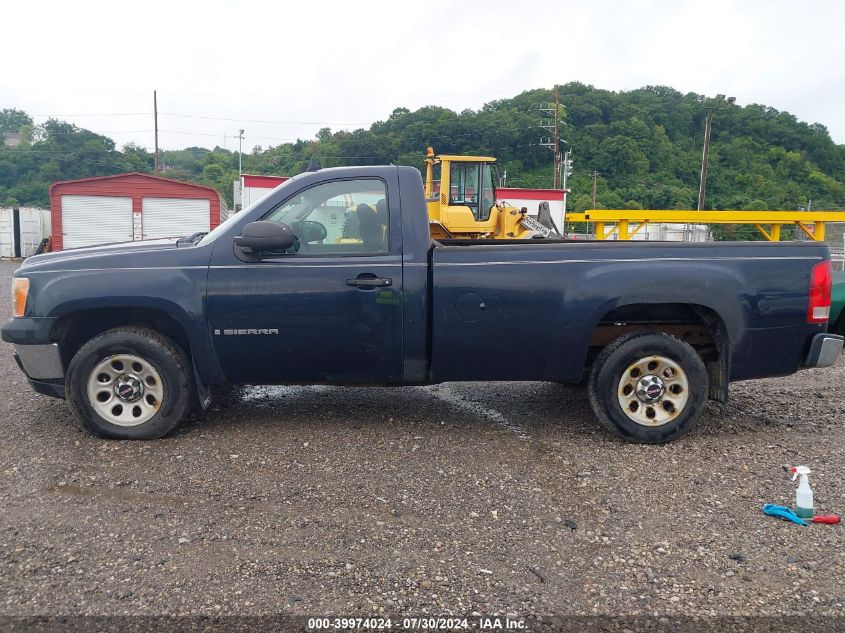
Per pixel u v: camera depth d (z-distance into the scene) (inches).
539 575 119.6
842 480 163.6
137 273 181.6
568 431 199.5
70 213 1154.7
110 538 131.0
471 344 184.5
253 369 187.0
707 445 188.1
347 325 183.8
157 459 172.2
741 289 183.5
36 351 184.4
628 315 199.0
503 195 1284.4
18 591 112.6
